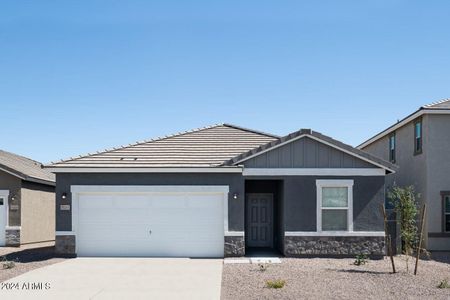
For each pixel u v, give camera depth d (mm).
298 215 19156
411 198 15859
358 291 12609
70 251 19172
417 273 15430
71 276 14867
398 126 26016
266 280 14070
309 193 19234
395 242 20266
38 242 25484
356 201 19203
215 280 14156
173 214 19344
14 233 23375
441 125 22672
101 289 12938
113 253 19281
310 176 19281
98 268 16391
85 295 12234
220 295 12172
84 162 19656
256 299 11727
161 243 19281
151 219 19344
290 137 19250
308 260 18281
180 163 19531
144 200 19422
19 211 23391
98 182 19344
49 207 27188
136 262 17797
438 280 14188
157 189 19281
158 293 12438
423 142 22906
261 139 22266
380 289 12875
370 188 19266
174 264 17328
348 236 19062
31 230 24609
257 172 19266
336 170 19297
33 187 24938
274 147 19281
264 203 22281
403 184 25625
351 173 19297
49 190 27188
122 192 19297
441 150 22547
